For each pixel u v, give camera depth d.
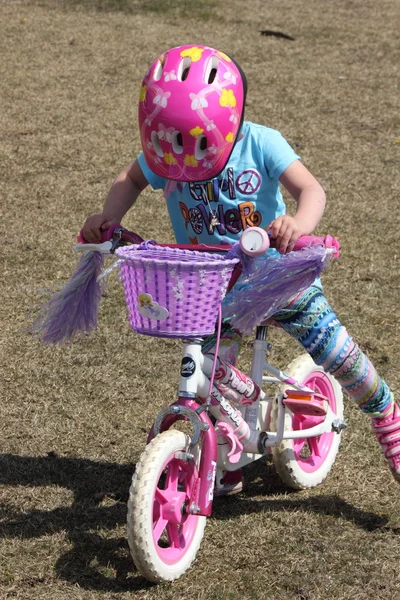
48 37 11.26
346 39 12.09
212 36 11.77
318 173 7.32
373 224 6.32
